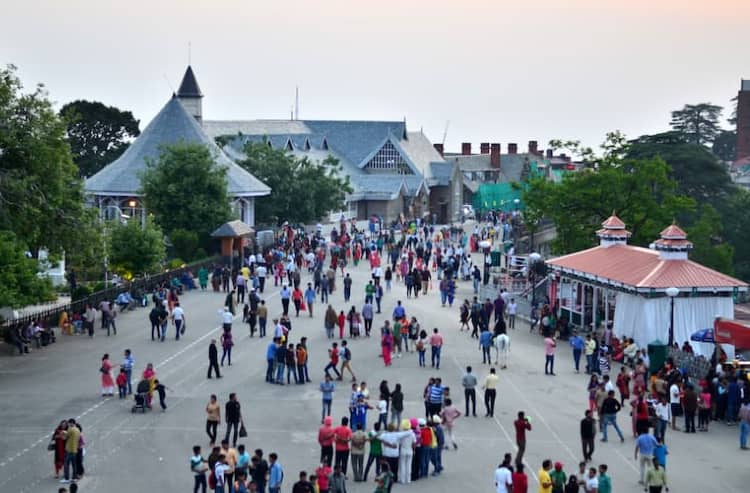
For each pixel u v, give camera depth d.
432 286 75.38
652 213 75.81
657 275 50.62
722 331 43.91
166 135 103.56
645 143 123.31
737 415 39.81
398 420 36.62
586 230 76.31
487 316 54.69
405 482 31.84
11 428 36.88
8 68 52.09
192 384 43.53
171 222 84.19
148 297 64.44
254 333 54.16
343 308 62.66
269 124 155.12
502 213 143.88
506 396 43.00
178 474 32.28
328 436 32.12
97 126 151.62
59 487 30.97
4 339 50.97
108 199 98.94
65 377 44.31
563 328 56.34
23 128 51.62
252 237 84.62
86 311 54.31
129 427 37.19
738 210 114.62
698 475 33.44
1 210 49.91
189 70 135.25
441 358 49.72
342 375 45.19
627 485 32.03
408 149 150.62
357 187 136.75
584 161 80.81
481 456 34.78
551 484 28.22
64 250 55.00
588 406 41.56
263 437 36.34
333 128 152.12
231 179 99.31
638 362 43.19
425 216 139.12
